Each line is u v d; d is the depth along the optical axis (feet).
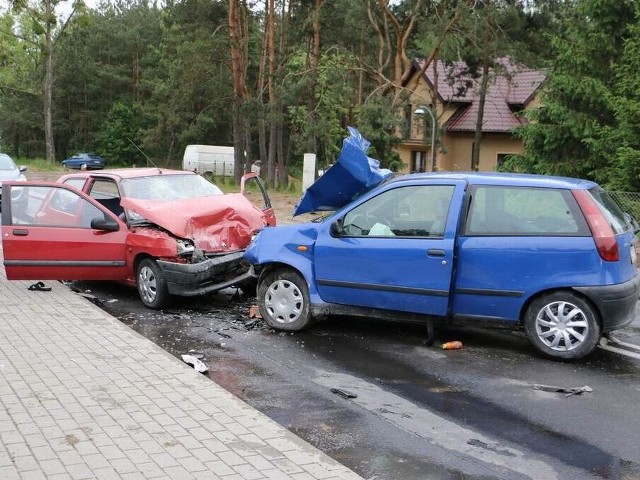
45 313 26.58
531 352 22.21
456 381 19.49
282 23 128.06
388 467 14.06
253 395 18.38
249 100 114.62
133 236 29.14
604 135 67.72
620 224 21.75
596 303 20.40
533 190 21.42
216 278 28.58
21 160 194.90
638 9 61.93
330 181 24.59
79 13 173.88
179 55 156.15
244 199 32.94
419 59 133.39
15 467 13.34
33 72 230.48
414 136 130.00
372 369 20.63
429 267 21.80
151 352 21.40
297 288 24.70
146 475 13.08
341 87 102.53
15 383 18.34
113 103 237.04
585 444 15.23
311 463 13.74
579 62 70.59
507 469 13.99
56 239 29.99
